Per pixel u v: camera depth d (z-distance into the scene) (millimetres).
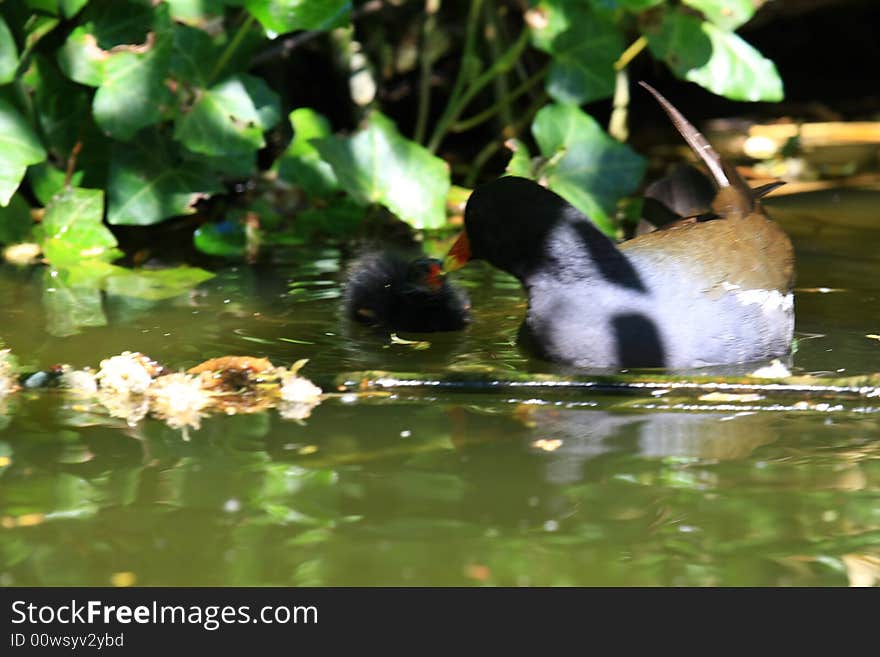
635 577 5367
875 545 5672
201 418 7387
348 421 7340
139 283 10688
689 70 12531
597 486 6336
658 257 8719
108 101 11312
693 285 8570
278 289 10531
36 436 7035
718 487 6336
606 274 8562
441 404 7684
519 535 5750
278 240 12461
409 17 16547
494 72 14172
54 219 11836
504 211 8891
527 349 8805
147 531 5758
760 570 5449
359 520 5898
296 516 5934
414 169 12430
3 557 5496
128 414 7449
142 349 8734
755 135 17406
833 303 9945
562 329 8531
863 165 15523
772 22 19016
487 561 5492
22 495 6160
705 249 8781
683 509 6059
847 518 5957
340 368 8352
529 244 8750
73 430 7148
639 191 14445
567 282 8625
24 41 11562
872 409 7551
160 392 7781
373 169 12352
